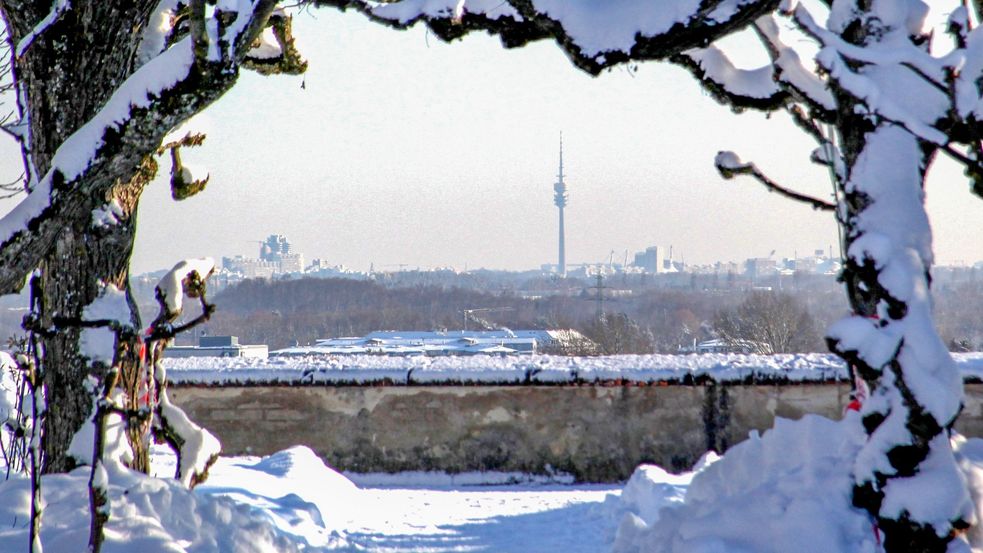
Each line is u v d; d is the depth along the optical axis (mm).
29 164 25250
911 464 18594
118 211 25391
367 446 44406
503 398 44156
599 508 34188
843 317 19172
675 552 20344
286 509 28438
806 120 25766
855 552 18359
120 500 21562
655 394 43781
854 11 20469
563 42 21531
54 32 24422
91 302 25219
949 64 19688
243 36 20562
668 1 20703
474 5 24438
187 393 44938
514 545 28844
